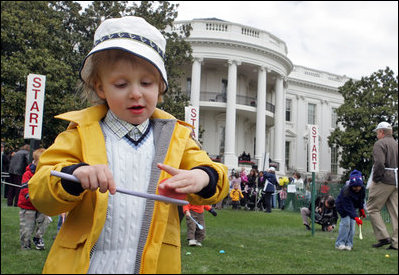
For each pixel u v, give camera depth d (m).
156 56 1.46
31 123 6.36
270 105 37.75
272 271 5.20
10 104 19.09
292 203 18.75
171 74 22.27
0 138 19.42
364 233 10.23
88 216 1.44
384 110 31.34
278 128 35.12
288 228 10.68
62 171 1.32
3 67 19.02
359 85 33.06
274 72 34.59
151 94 1.49
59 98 19.83
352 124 33.38
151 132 1.66
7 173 14.93
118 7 21.48
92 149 1.47
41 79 6.44
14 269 4.92
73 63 21.53
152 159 1.59
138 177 1.54
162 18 22.12
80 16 22.20
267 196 16.89
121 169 1.53
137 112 1.48
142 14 21.80
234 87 31.92
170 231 1.51
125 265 1.43
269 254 6.49
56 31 22.06
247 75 36.59
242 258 6.01
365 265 5.84
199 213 7.21
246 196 17.77
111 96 1.47
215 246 7.14
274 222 12.18
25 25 20.16
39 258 5.66
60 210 1.35
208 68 34.84
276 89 35.47
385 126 7.62
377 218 7.65
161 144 1.58
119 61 1.44
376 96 31.62
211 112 34.41
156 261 1.41
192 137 1.72
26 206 6.34
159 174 1.52
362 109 31.94
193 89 31.25
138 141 1.60
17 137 20.50
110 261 1.44
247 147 37.31
